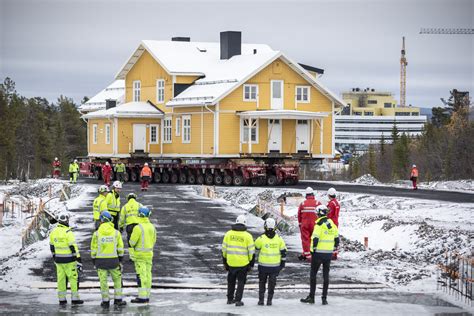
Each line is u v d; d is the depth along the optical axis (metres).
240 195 58.34
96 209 32.88
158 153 75.94
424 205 47.78
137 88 80.38
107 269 22.00
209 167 67.31
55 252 22.23
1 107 115.31
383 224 39.53
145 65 78.81
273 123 68.06
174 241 34.16
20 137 135.75
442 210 45.03
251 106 68.31
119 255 22.11
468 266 27.59
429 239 34.84
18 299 23.27
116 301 22.20
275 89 69.06
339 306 22.53
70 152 151.62
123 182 74.44
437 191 58.62
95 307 22.19
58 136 143.50
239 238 22.17
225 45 75.62
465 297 23.80
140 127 76.06
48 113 168.25
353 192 57.00
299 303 22.84
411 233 36.56
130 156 75.44
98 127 79.56
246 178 64.88
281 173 66.12
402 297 23.94
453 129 107.62
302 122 69.19
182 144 71.81
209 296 23.81
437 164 98.75
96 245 22.05
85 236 35.28
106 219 22.06
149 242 22.72
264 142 67.75
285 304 22.70
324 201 52.34
